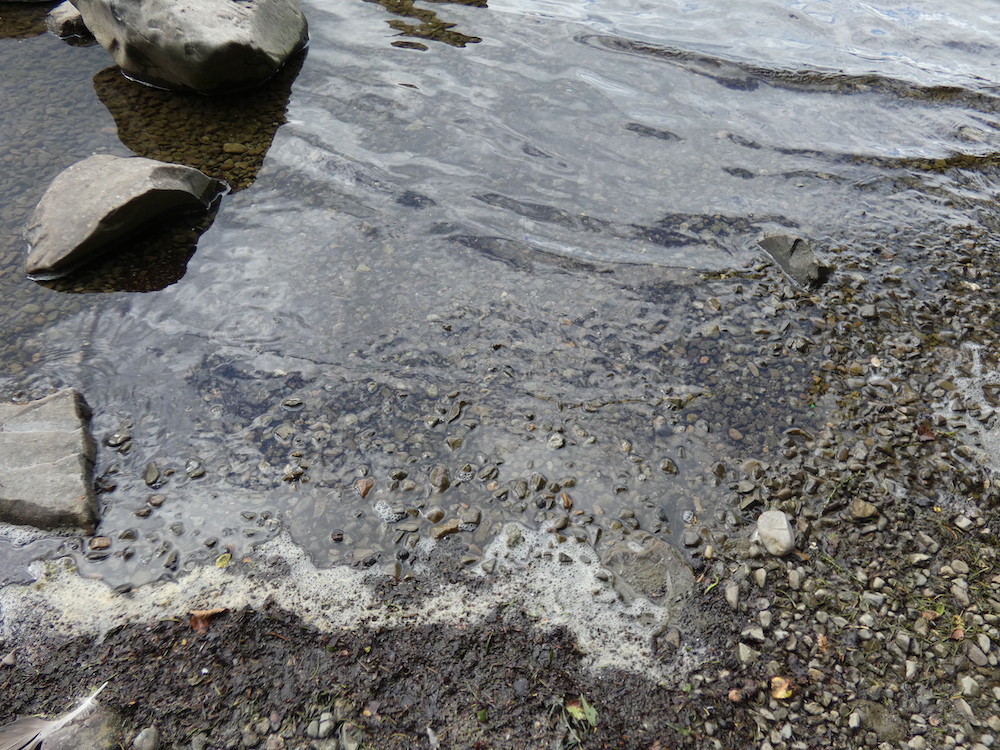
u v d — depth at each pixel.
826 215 1.01
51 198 0.93
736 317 0.87
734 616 0.62
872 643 0.60
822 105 1.21
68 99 1.17
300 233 0.97
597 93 1.21
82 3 1.21
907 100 1.22
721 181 1.06
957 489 0.70
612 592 0.64
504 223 0.99
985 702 0.57
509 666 0.59
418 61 1.28
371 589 0.64
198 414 0.77
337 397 0.78
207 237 0.97
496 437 0.75
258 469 0.72
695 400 0.78
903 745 0.55
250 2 1.21
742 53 1.32
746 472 0.72
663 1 1.49
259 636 0.61
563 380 0.80
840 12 1.46
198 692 0.58
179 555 0.66
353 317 0.87
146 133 1.11
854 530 0.67
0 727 0.55
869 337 0.85
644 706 0.57
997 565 0.65
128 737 0.55
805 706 0.57
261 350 0.83
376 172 1.06
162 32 1.12
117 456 0.73
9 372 0.80
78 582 0.64
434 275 0.92
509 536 0.67
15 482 0.69
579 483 0.71
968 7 1.49
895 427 0.75
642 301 0.89
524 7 1.45
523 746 0.55
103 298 0.88
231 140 1.11
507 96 1.20
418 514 0.69
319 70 1.25
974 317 0.87
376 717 0.56
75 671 0.59
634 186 1.05
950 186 1.06
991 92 1.23
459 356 0.83
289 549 0.66
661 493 0.70
